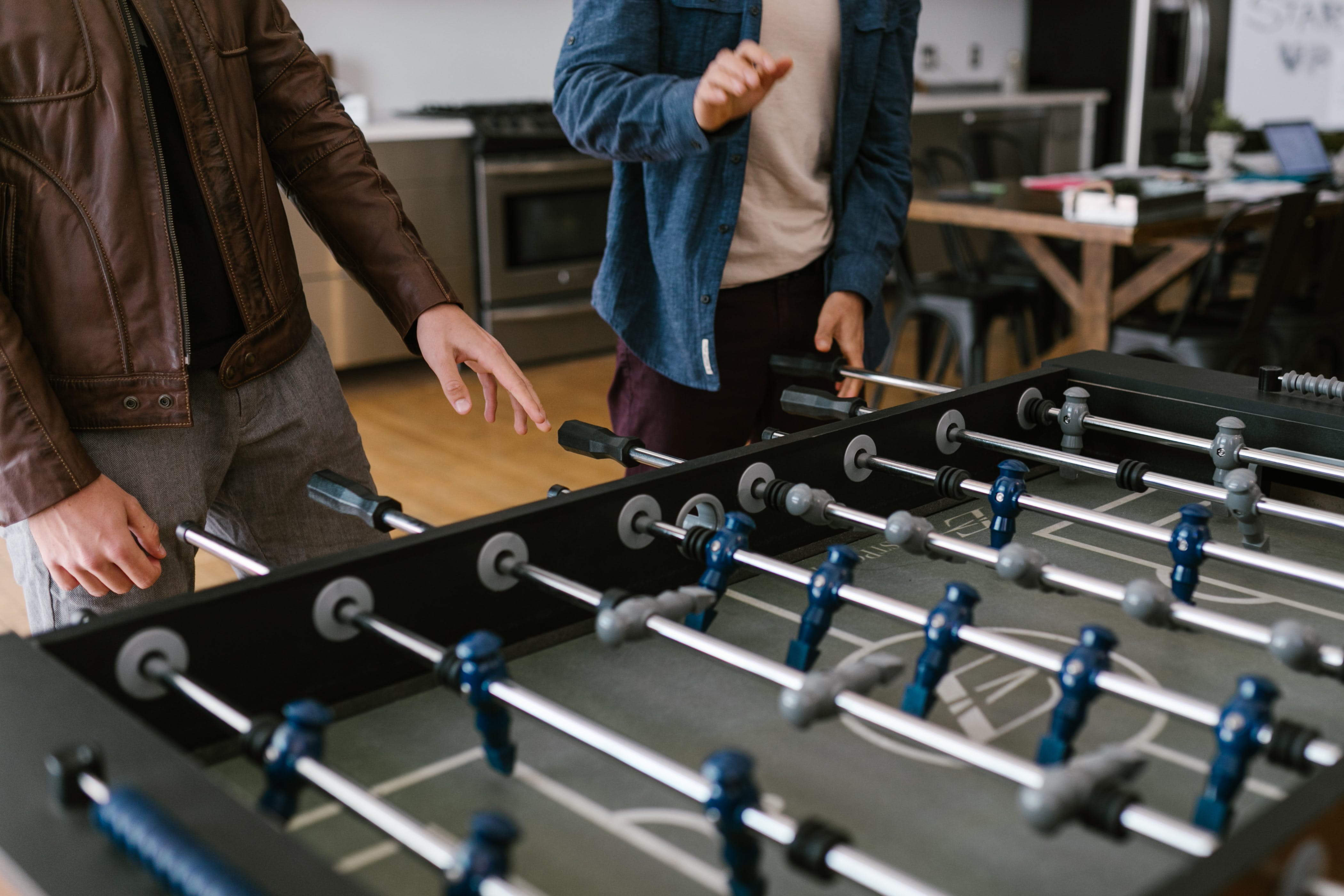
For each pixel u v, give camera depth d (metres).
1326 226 3.86
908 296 3.63
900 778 0.69
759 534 0.98
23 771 0.55
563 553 0.85
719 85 1.25
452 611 0.79
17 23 1.11
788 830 0.52
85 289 1.17
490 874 0.48
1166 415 1.19
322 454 1.40
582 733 0.61
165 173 1.19
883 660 0.67
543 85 5.11
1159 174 3.78
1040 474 1.22
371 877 0.60
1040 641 0.86
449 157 4.15
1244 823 0.55
